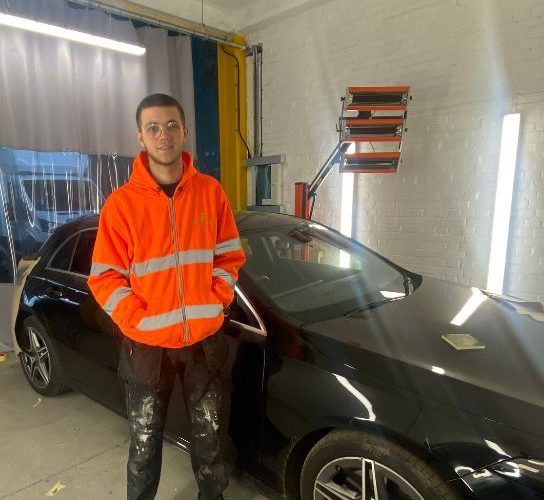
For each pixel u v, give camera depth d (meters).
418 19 3.85
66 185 3.98
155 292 1.40
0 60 3.51
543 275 3.43
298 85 4.87
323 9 4.52
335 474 1.43
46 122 3.80
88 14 3.98
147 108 1.34
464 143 3.71
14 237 3.71
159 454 1.58
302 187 4.04
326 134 4.68
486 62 3.51
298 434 1.48
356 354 1.46
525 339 1.59
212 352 1.51
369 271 2.25
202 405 1.52
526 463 1.10
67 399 2.73
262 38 5.16
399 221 4.20
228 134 5.35
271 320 1.63
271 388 1.54
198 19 4.89
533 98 3.31
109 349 2.08
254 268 1.88
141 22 4.45
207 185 1.52
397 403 1.29
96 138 4.15
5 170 3.62
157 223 1.39
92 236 2.38
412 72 3.95
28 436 2.32
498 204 3.55
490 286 3.69
